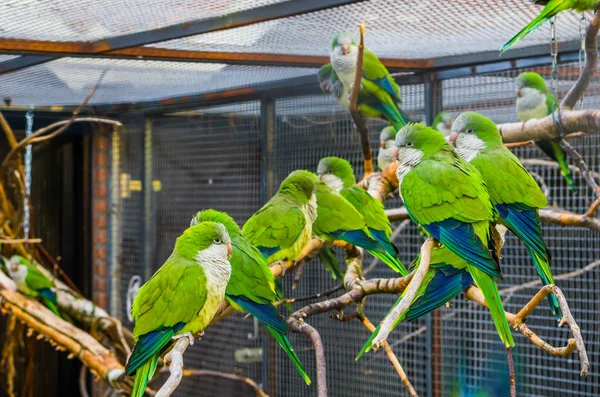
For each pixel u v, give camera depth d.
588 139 3.98
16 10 3.01
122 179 5.66
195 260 2.52
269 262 3.07
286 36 3.56
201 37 3.45
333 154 4.58
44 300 4.57
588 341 3.97
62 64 3.97
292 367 4.73
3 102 5.14
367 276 4.67
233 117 4.99
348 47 3.94
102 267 5.71
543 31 3.41
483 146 2.64
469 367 4.24
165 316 2.44
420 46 3.80
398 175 2.54
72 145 5.80
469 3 2.96
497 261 2.27
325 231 3.19
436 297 2.23
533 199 2.48
